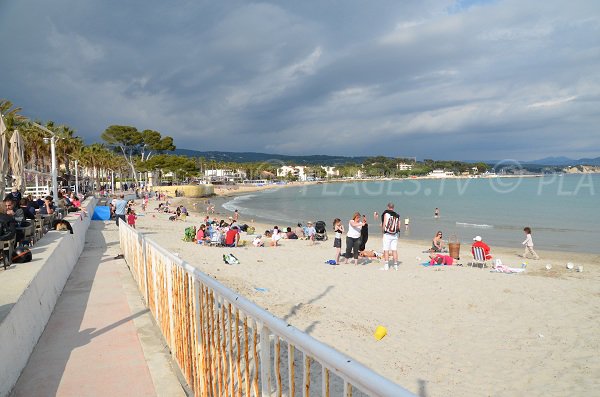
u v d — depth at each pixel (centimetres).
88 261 1202
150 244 652
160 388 418
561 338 822
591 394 609
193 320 384
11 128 3906
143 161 10888
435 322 905
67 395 408
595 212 5359
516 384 638
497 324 896
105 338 556
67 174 5384
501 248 2517
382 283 1234
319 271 1408
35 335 539
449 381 645
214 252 1806
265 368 231
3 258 673
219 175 19088
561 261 1911
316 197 10825
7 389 403
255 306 240
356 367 150
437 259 1597
